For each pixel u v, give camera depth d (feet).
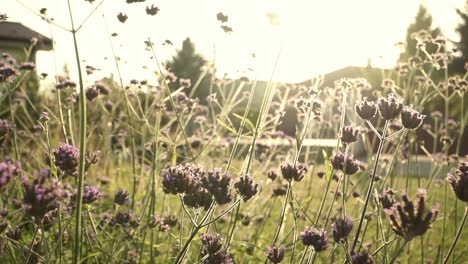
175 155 12.34
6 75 13.38
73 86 14.70
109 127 19.08
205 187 7.52
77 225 6.72
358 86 17.97
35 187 6.38
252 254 12.23
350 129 9.62
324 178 14.78
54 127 23.26
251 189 7.72
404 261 15.74
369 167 16.60
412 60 18.16
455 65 94.12
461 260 15.48
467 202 7.52
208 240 8.52
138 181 14.76
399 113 8.20
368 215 12.89
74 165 8.00
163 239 14.99
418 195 6.66
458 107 29.55
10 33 45.39
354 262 7.43
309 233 8.84
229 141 20.61
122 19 12.89
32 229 11.14
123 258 11.34
